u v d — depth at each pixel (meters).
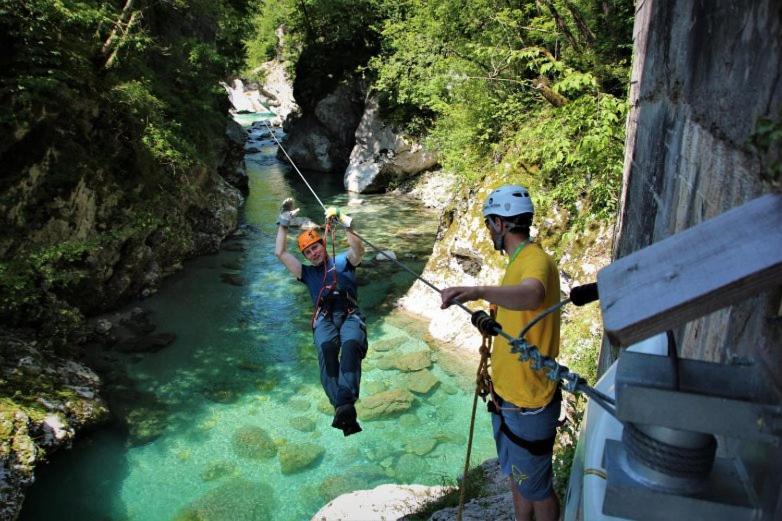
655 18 4.06
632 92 5.32
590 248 10.61
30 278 10.76
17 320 10.61
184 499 8.21
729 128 2.15
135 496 8.24
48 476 8.45
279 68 40.56
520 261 2.87
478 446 9.30
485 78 13.03
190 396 10.48
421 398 10.49
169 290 14.38
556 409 3.07
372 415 9.98
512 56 10.93
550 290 2.85
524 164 12.00
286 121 33.25
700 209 2.51
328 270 4.64
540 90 11.55
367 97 25.45
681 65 3.13
